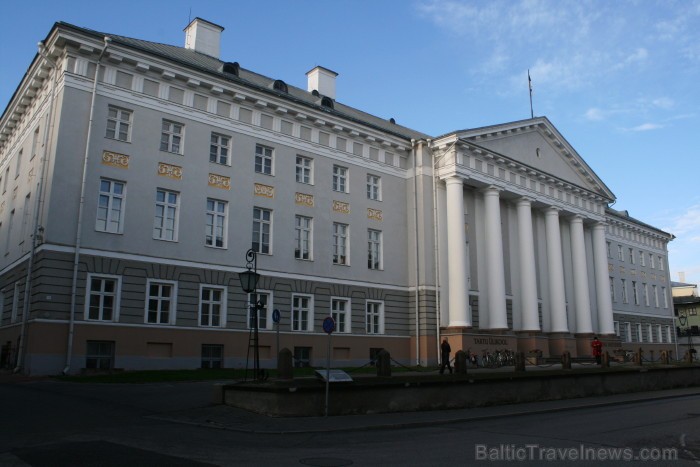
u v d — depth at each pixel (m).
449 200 37.66
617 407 20.36
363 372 30.09
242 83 31.09
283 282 31.83
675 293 91.00
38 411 14.80
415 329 36.84
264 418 14.73
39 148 27.80
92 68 26.52
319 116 34.53
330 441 12.17
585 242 51.53
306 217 33.78
